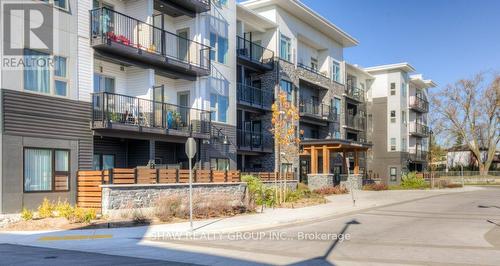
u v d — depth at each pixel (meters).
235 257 10.35
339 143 36.81
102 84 21.61
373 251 11.20
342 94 47.28
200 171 21.59
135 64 21.83
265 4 36.06
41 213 16.14
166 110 23.39
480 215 20.88
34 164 17.14
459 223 17.66
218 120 28.22
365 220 18.75
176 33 26.75
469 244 12.40
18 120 16.58
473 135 66.25
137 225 15.95
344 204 26.08
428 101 69.62
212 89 27.77
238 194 23.84
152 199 18.88
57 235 13.59
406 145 59.12
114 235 13.75
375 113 58.66
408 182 47.50
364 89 58.38
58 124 18.06
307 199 27.08
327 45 44.62
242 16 33.25
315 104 42.41
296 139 29.83
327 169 37.50
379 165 57.84
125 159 22.94
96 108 19.83
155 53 22.12
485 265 9.52
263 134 34.88
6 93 16.23
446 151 75.75
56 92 18.17
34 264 9.27
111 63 21.88
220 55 28.73
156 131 21.86
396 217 19.98
